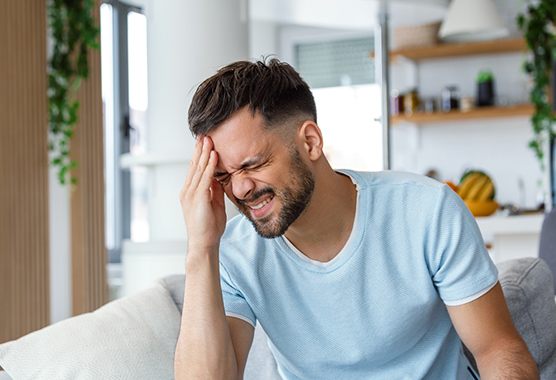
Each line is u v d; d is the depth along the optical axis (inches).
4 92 127.7
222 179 51.4
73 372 53.2
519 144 220.2
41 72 138.9
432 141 229.0
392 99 222.1
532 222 123.2
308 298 54.7
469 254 52.5
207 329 51.7
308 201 50.2
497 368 50.0
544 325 66.0
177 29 137.3
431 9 181.2
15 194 130.8
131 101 237.1
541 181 190.2
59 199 153.6
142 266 126.6
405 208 53.6
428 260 53.5
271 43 261.4
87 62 144.1
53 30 141.2
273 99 48.4
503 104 213.6
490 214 128.1
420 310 54.2
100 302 159.5
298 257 54.5
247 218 55.2
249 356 66.6
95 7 156.7
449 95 215.0
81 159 152.3
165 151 133.6
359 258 53.4
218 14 137.1
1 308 127.0
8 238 128.9
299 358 56.6
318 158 51.0
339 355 55.7
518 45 206.7
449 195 53.4
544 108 183.8
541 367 65.6
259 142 48.1
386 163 166.6
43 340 55.6
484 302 52.6
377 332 54.4
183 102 137.6
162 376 57.9
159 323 62.1
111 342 57.2
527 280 66.6
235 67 50.2
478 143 224.4
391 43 235.6
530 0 216.8
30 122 135.1
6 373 54.2
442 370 57.7
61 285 153.9
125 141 234.4
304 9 181.9
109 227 233.6
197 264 52.9
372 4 174.9
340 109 261.7
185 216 53.3
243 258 55.9
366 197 53.8
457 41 219.0
